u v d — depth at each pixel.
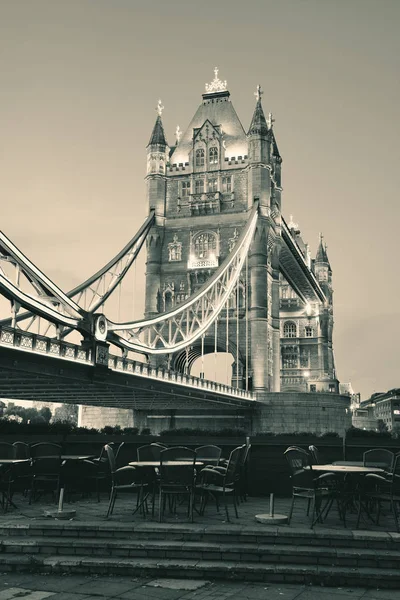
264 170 97.75
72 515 14.79
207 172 101.31
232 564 11.93
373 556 11.73
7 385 44.50
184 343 68.81
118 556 12.51
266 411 85.38
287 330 143.00
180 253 99.31
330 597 10.66
